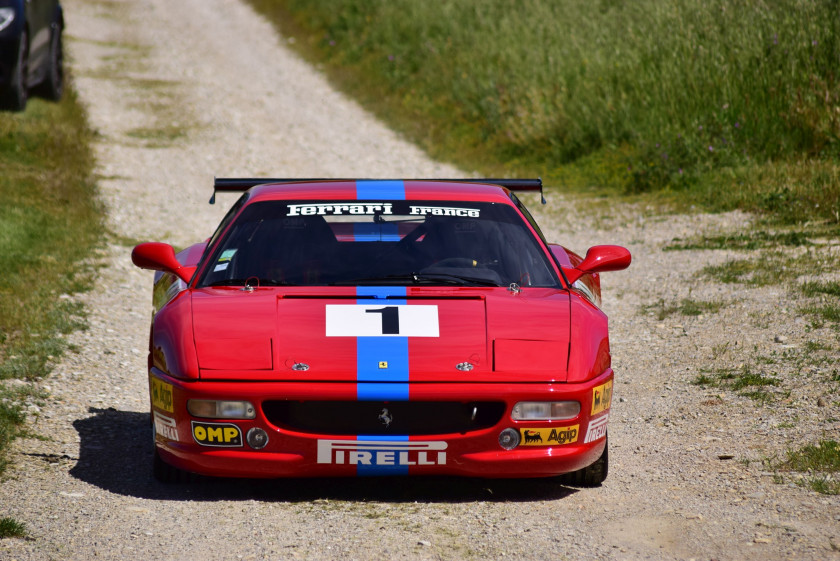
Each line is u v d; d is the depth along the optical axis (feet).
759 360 80.18
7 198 148.05
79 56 332.80
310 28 392.68
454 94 287.89
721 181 172.55
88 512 50.34
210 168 212.43
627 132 217.15
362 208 64.59
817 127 175.52
